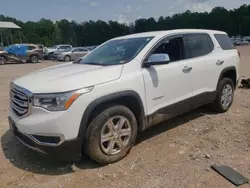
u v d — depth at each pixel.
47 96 2.90
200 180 2.93
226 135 4.14
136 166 3.28
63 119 2.86
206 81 4.64
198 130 4.39
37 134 2.95
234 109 5.56
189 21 88.38
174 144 3.88
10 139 4.29
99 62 3.94
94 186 2.90
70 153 3.00
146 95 3.59
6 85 10.23
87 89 2.99
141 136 4.19
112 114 3.22
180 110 4.17
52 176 3.12
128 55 3.77
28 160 3.53
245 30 90.50
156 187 2.84
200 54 4.62
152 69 3.69
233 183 2.85
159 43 3.95
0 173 3.21
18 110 3.24
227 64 5.13
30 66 20.88
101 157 3.22
